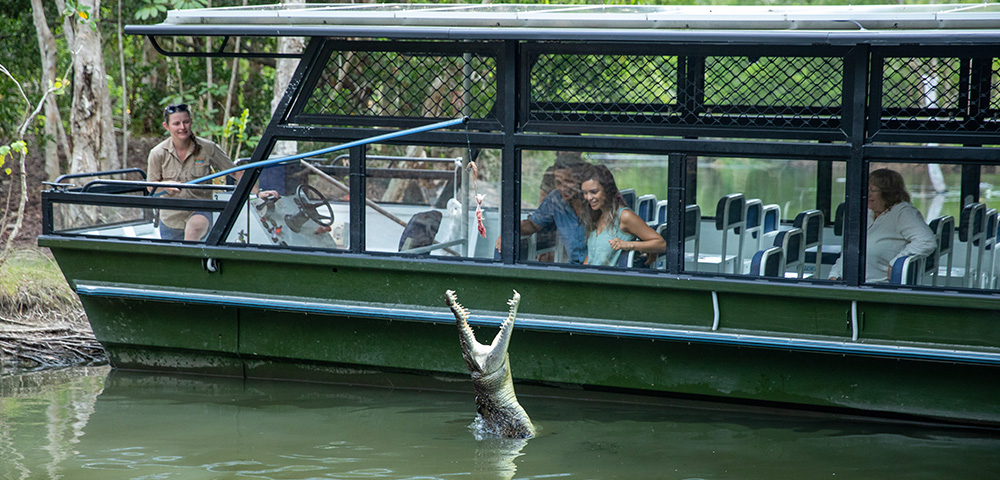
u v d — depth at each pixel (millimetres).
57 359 13492
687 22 10039
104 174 12844
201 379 12383
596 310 10789
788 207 10422
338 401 11391
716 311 10422
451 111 11039
